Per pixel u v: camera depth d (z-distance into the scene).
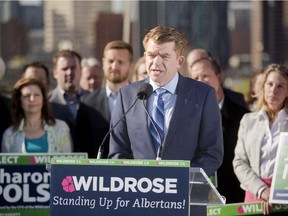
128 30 17.17
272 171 7.27
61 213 5.43
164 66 6.16
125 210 5.39
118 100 6.51
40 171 7.39
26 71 10.70
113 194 5.41
